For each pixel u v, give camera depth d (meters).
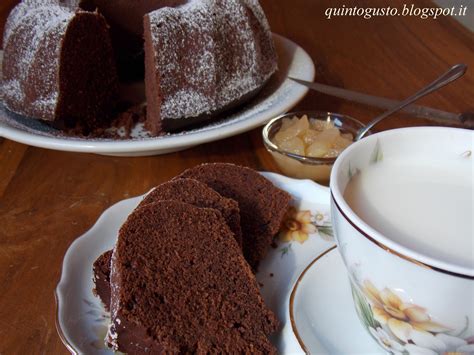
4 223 0.31
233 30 0.43
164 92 0.40
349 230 0.17
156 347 0.22
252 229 0.28
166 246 0.24
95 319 0.23
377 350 0.20
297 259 0.27
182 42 0.41
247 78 0.43
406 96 0.46
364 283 0.18
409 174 0.20
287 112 0.42
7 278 0.27
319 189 0.31
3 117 0.42
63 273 0.25
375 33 0.59
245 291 0.23
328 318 0.20
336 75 0.50
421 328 0.17
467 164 0.20
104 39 0.44
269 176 0.32
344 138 0.37
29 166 0.37
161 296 0.22
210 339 0.22
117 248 0.23
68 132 0.43
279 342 0.22
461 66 0.33
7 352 0.23
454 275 0.15
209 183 0.31
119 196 0.34
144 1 0.51
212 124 0.42
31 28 0.43
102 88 0.45
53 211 0.32
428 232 0.17
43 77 0.42
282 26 0.62
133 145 0.34
